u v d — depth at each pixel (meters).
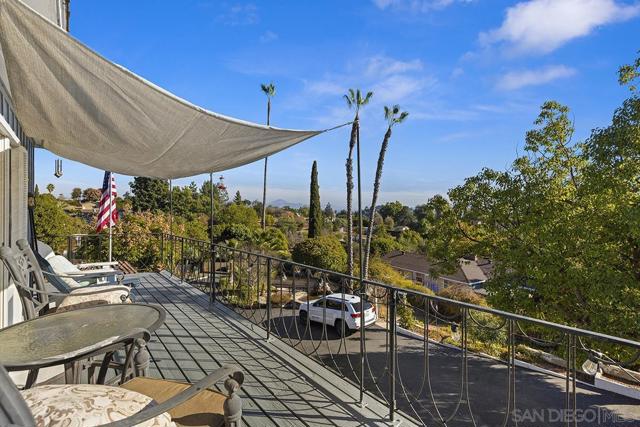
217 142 2.86
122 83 1.95
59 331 1.67
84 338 1.57
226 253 5.35
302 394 2.55
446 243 11.63
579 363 7.29
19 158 3.74
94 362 2.00
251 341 3.62
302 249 18.73
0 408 0.52
